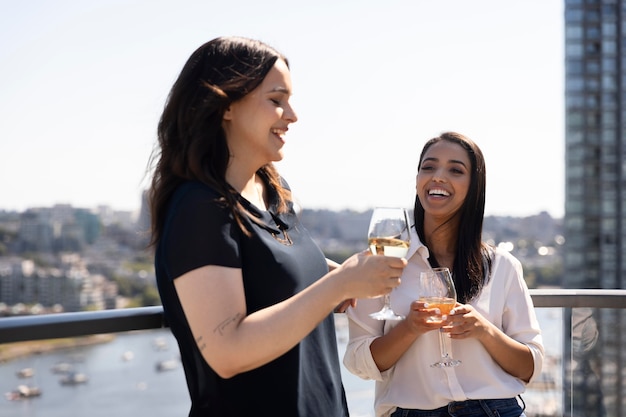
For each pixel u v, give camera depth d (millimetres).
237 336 1473
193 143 1600
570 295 2529
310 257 1765
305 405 1682
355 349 2213
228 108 1638
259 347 1465
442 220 2350
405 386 2211
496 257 2336
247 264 1599
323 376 1741
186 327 1605
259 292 1606
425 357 2191
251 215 1633
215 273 1501
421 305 2057
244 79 1615
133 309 1937
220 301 1490
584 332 2549
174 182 1661
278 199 1807
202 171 1588
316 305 1473
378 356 2168
